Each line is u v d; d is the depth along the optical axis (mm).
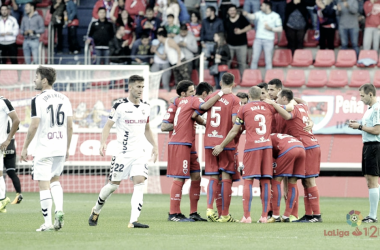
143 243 24062
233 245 23812
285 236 27203
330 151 66375
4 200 40312
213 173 35125
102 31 77062
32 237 25781
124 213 40688
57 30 80625
